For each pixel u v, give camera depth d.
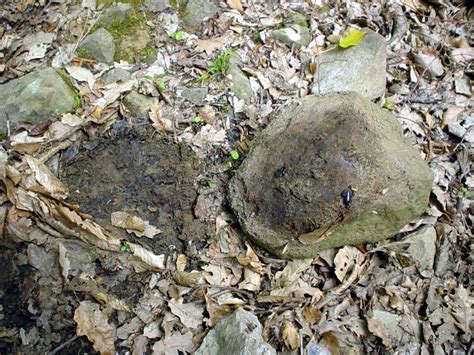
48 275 0.70
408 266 0.78
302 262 0.76
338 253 0.75
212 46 0.94
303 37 0.98
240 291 0.73
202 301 0.72
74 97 0.83
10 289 0.68
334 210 0.69
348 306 0.74
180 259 0.75
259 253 0.76
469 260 0.80
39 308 0.68
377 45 0.94
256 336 0.64
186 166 0.81
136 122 0.83
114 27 0.92
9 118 0.78
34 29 0.90
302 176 0.70
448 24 1.12
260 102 0.91
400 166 0.71
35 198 0.72
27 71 0.86
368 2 1.10
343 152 0.70
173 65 0.91
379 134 0.72
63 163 0.78
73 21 0.91
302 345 0.69
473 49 1.07
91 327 0.67
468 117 0.97
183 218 0.77
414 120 0.96
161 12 0.95
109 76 0.86
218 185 0.81
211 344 0.66
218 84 0.89
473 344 0.72
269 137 0.77
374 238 0.76
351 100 0.75
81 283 0.70
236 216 0.76
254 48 0.97
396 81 1.00
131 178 0.79
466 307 0.75
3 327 0.66
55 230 0.72
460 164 0.91
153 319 0.70
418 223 0.81
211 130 0.85
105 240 0.73
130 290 0.72
